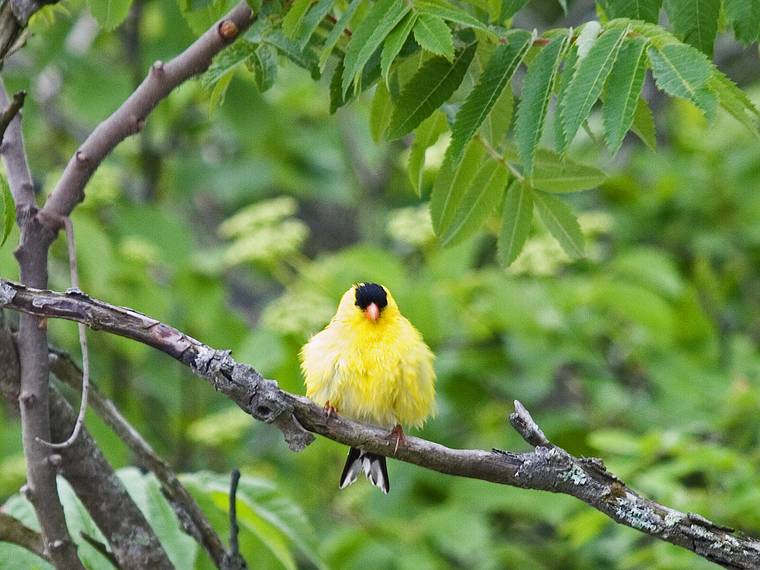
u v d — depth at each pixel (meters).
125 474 7.52
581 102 4.79
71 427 6.40
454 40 5.86
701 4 5.61
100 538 7.14
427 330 11.56
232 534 7.07
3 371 6.07
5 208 5.58
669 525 5.83
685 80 4.70
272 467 13.38
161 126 15.73
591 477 5.91
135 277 12.60
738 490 9.70
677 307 12.94
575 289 12.01
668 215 14.50
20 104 5.66
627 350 13.05
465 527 11.66
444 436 13.33
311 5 6.07
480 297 12.11
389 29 5.15
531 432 5.86
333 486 13.46
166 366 14.04
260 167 15.88
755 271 14.52
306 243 19.02
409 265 13.23
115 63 14.69
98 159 6.36
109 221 12.85
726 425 11.48
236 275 16.09
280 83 16.23
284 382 11.05
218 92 6.55
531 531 14.22
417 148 6.83
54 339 13.53
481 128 6.36
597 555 12.67
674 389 11.77
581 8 16.11
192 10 6.86
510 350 12.17
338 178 16.31
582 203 14.70
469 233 6.70
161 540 7.13
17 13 6.12
